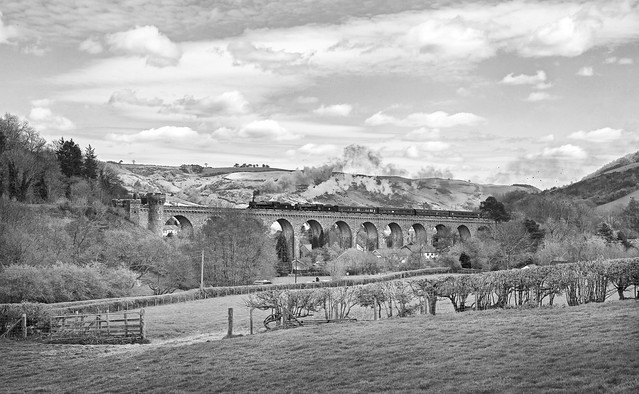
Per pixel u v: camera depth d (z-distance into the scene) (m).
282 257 195.25
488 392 29.23
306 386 34.22
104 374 42.66
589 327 38.72
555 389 28.25
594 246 145.75
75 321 61.62
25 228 127.19
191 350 46.84
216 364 41.38
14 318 60.25
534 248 167.88
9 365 48.28
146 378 40.03
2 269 103.94
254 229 151.38
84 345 56.16
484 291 55.28
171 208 185.25
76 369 45.25
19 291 95.00
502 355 35.03
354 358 38.34
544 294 54.78
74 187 197.00
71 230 135.38
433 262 174.75
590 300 52.00
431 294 56.34
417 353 37.69
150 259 129.12
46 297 96.94
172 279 126.50
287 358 40.50
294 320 56.16
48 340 57.47
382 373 34.66
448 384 31.16
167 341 57.16
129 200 181.38
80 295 102.31
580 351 33.38
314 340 44.44
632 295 60.09
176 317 77.75
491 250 163.25
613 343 34.06
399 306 62.50
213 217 161.75
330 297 58.09
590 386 27.83
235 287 110.31
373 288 58.31
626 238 182.38
